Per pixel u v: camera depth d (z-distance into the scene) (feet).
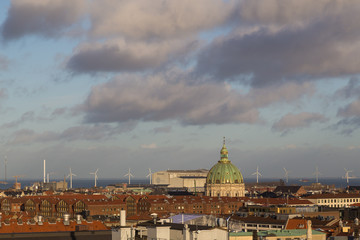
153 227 552.00
